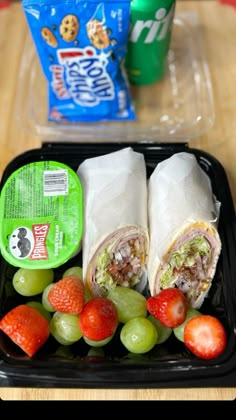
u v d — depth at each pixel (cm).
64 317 35
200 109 50
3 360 32
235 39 56
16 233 37
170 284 37
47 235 37
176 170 38
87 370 32
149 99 51
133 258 38
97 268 37
